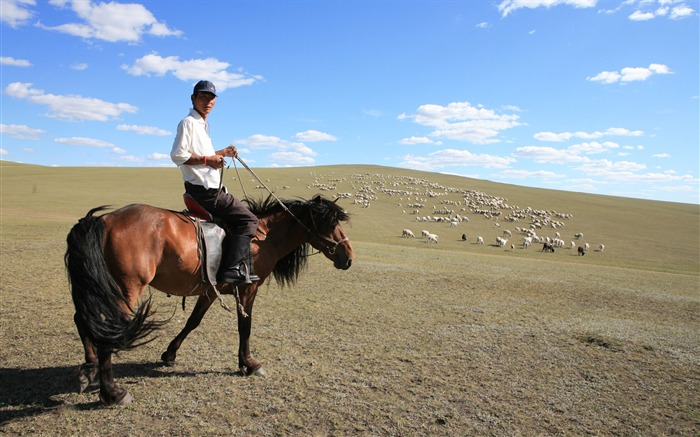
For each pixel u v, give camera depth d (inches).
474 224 2518.5
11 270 459.2
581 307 485.7
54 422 173.8
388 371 251.6
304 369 247.3
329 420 188.5
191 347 272.8
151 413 185.0
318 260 714.8
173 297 416.5
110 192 2613.2
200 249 200.4
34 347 254.4
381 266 691.4
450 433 184.9
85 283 164.6
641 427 201.3
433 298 478.0
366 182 3932.1
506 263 979.3
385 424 188.4
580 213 3309.5
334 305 412.5
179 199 2485.2
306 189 3257.9
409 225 2256.4
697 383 261.0
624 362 292.5
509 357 290.0
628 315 458.0
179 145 201.5
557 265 1048.2
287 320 351.6
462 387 234.5
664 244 2196.1
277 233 241.3
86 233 170.6
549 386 243.9
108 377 184.7
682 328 407.5
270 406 198.1
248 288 225.9
